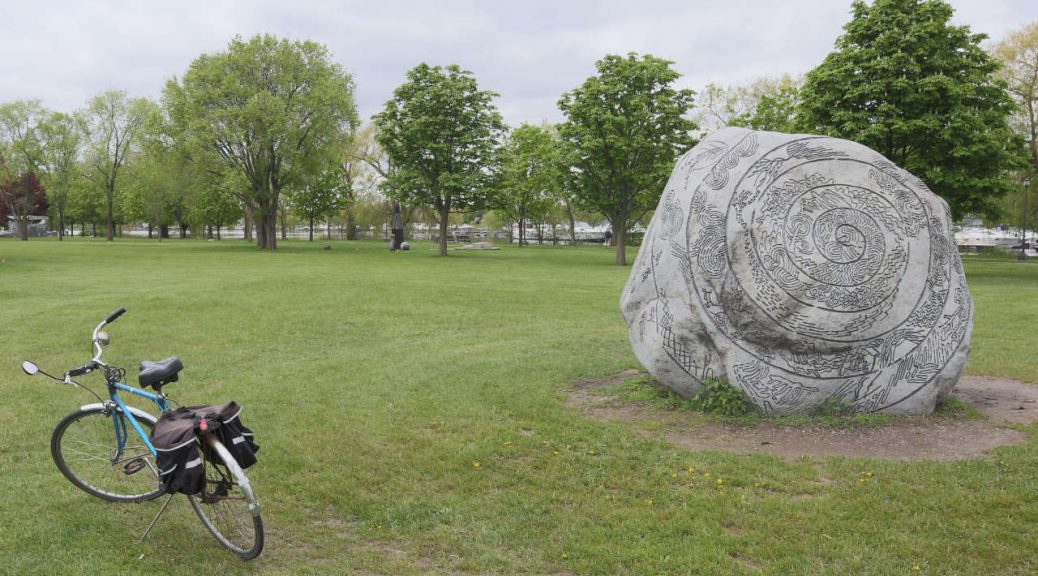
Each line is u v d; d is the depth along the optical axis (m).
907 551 4.27
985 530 4.52
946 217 7.38
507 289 20.06
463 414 7.30
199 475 3.95
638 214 47.03
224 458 3.99
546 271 28.08
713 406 7.10
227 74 44.28
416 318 14.38
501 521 4.71
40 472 5.50
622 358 10.38
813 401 6.98
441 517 4.79
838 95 25.73
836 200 7.14
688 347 7.24
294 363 9.98
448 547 4.38
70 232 97.06
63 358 9.95
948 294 7.21
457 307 15.97
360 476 5.52
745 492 5.18
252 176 46.03
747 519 4.72
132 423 4.69
